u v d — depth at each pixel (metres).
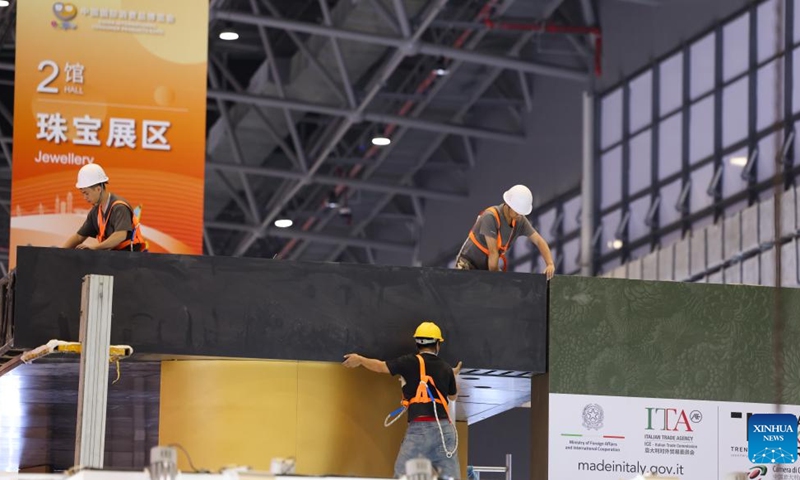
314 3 33.72
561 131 35.47
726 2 30.11
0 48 29.97
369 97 33.06
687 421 14.14
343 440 13.80
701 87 30.91
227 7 33.19
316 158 37.78
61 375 14.43
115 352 12.08
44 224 17.94
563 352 14.01
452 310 13.85
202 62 18.42
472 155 39.22
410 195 42.03
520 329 13.98
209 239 43.25
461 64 34.66
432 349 13.30
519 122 37.28
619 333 14.15
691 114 31.17
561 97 35.56
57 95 18.11
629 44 33.28
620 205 33.31
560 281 14.15
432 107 36.69
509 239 14.54
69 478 10.02
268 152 37.72
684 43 31.56
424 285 13.85
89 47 18.22
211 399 13.74
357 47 32.09
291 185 38.66
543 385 14.13
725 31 30.23
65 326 12.98
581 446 13.88
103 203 14.02
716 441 14.15
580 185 34.69
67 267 13.10
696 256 30.50
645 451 14.02
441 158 40.09
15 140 17.98
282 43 35.06
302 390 13.80
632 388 14.09
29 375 14.42
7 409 16.92
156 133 18.22
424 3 30.94
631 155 33.16
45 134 18.03
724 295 14.43
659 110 32.12
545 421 13.99
